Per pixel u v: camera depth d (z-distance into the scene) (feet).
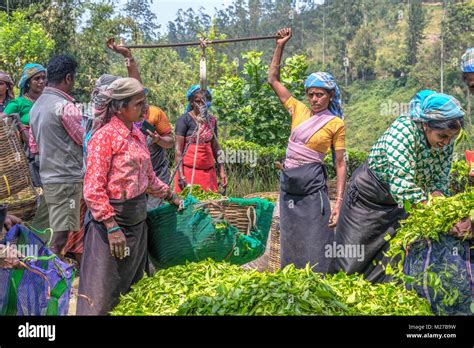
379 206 14.21
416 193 13.37
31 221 19.39
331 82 16.31
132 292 12.86
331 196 26.48
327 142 16.33
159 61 91.50
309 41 300.40
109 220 13.33
